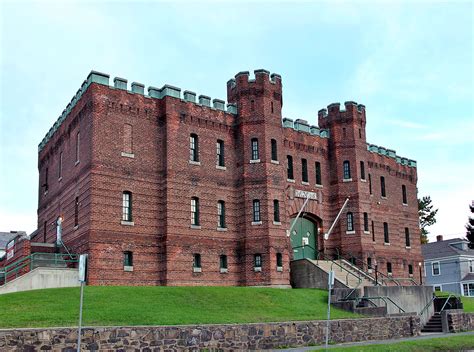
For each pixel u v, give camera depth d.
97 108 36.59
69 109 41.28
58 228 41.28
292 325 26.67
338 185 47.47
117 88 37.72
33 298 26.94
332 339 28.20
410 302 37.47
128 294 29.06
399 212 55.53
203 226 39.31
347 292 35.62
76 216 38.06
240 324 24.92
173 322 23.91
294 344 26.50
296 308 31.45
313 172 46.91
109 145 36.66
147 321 23.61
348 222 46.97
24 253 38.59
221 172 41.06
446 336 31.98
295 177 45.25
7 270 41.12
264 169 40.84
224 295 31.75
